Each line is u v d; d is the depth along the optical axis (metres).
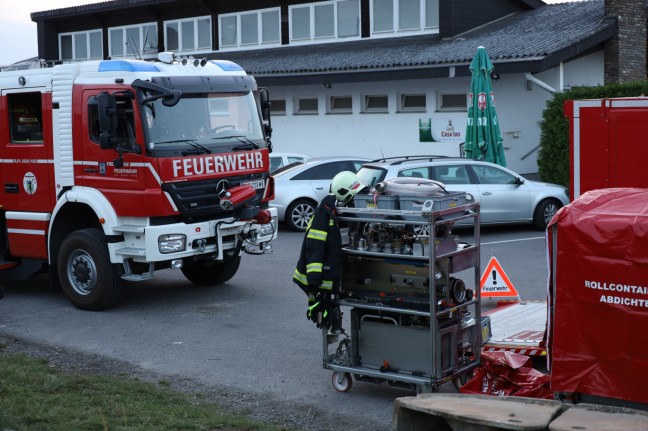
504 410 5.03
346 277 7.26
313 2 28.52
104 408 6.67
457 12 24.88
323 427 6.60
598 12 24.56
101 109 9.91
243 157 10.83
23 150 11.20
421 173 15.88
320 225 7.08
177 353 8.80
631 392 5.61
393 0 26.64
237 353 8.78
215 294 11.70
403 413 5.25
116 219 10.32
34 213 11.22
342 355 7.46
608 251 5.64
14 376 7.54
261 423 6.57
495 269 10.51
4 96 11.38
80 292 10.77
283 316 10.37
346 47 27.33
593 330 5.74
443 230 6.96
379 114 25.02
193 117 10.45
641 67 23.88
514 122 22.75
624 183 9.36
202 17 31.72
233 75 11.07
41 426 6.07
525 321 9.02
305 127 26.97
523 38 22.88
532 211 16.84
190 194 10.23
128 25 34.03
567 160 19.89
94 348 9.03
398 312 6.94
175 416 6.54
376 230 7.06
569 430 4.64
